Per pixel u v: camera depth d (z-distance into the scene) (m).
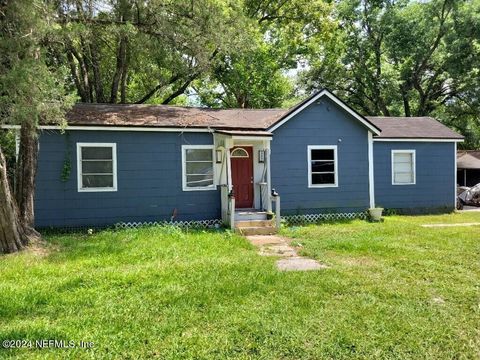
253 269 6.89
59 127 10.50
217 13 12.62
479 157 23.48
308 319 4.72
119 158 12.23
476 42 23.94
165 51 13.05
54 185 11.63
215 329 4.48
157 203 12.58
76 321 4.66
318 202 14.18
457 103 29.67
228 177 12.20
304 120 14.01
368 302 5.30
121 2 11.73
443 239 9.76
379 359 3.90
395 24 27.16
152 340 4.21
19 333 4.30
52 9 9.05
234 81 23.89
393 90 27.64
